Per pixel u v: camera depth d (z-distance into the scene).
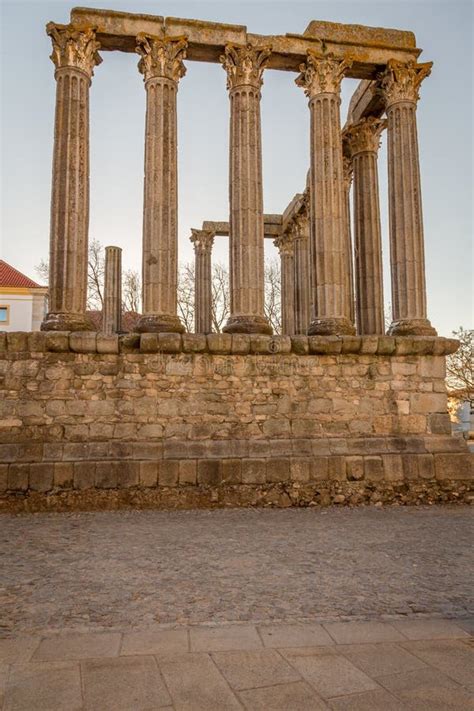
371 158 17.62
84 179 13.60
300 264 23.69
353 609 6.00
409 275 14.56
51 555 8.11
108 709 3.88
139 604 6.12
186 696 4.06
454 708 3.89
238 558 7.99
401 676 4.38
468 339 28.12
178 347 12.67
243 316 13.96
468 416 33.25
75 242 13.29
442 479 12.97
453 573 7.37
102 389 12.49
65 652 4.82
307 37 14.96
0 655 4.77
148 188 13.86
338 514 11.48
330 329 13.98
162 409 12.60
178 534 9.48
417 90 15.36
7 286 46.22
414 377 13.70
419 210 14.88
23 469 11.54
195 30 14.48
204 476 12.06
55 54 13.79
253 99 14.58
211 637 5.18
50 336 12.32
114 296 21.92
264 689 4.16
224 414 12.80
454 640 5.13
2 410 12.14
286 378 13.16
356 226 17.61
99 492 11.70
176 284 13.84
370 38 15.40
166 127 14.04
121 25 14.10
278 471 12.32
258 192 14.42
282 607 6.05
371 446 13.01
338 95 14.98
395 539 9.26
